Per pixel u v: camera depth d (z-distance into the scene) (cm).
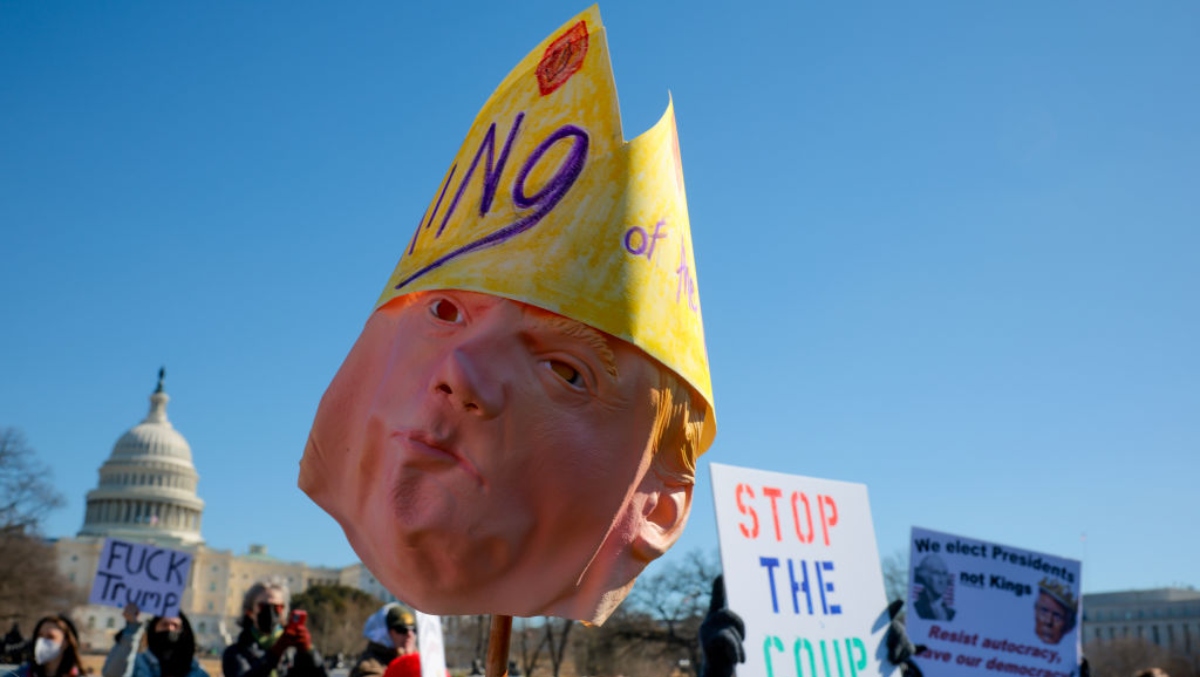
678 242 240
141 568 830
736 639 332
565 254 220
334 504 236
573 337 216
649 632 4031
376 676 534
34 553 6094
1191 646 6762
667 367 228
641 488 231
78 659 618
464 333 218
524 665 4038
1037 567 603
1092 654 5866
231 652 581
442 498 209
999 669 575
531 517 214
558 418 214
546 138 233
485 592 216
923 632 559
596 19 241
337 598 8369
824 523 387
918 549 569
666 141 244
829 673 365
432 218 242
